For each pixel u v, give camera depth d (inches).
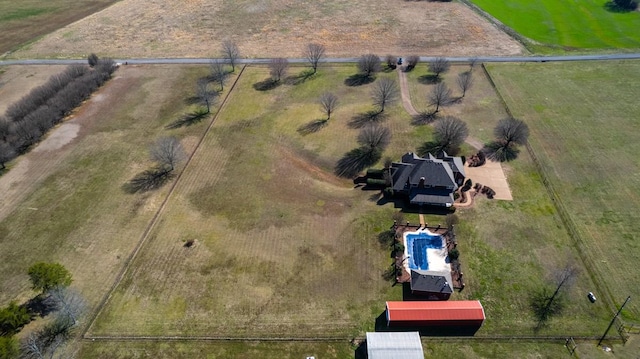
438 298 2413.9
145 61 5088.6
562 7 6343.5
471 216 2920.8
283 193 3157.0
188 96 4360.2
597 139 3602.4
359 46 5398.6
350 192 3157.0
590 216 2908.5
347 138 3710.6
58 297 2342.5
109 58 4923.7
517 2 6565.0
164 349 2220.7
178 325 2322.8
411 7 6496.1
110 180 3294.8
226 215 2982.3
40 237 2827.3
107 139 3757.4
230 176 3321.9
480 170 3319.4
